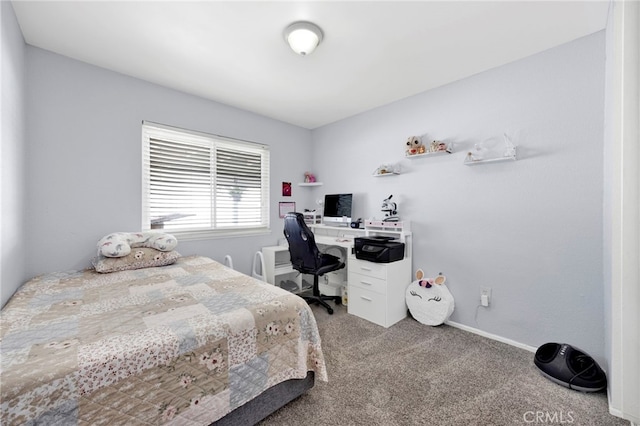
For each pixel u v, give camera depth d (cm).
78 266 218
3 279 143
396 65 223
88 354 89
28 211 196
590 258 181
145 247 225
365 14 164
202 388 106
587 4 154
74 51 205
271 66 225
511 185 216
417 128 278
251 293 154
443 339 224
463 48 199
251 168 339
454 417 138
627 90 129
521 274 211
